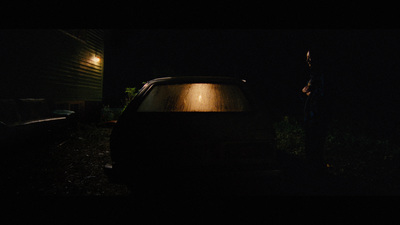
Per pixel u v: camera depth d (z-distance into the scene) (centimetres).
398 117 957
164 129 246
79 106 1054
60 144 655
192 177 234
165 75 1725
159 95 328
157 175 236
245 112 265
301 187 361
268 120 262
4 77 629
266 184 267
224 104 327
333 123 927
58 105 887
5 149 498
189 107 325
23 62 691
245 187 262
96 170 452
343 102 1086
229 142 242
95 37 1180
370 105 1086
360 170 444
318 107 395
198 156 239
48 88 806
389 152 573
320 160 401
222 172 235
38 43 752
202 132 244
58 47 859
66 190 357
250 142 244
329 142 683
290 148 614
